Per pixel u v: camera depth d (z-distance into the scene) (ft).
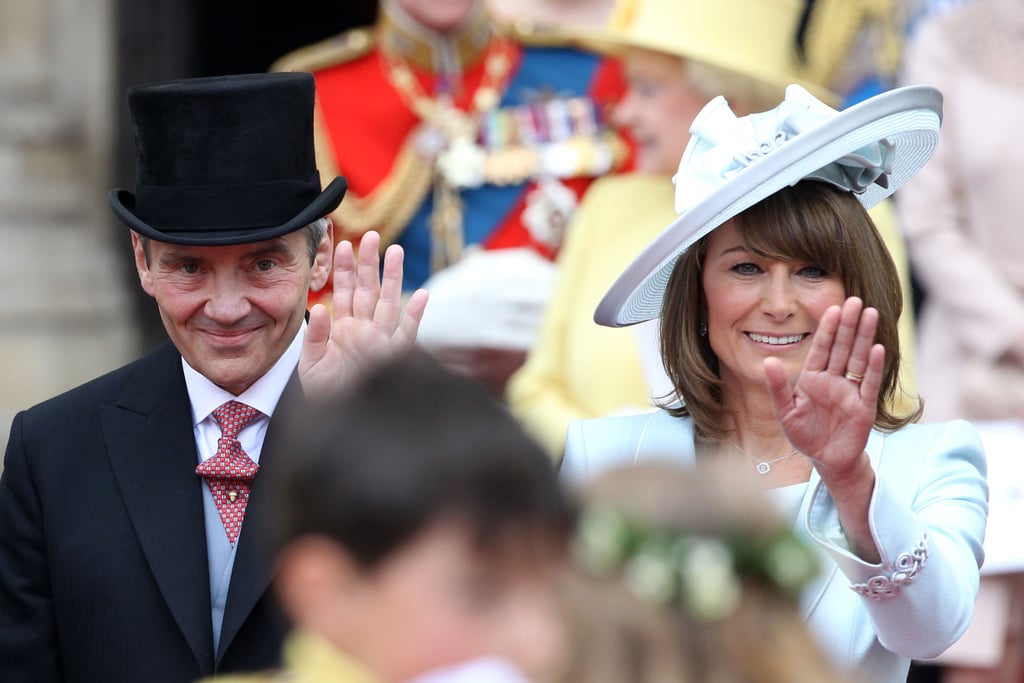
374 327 43.98
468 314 65.26
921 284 75.72
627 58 66.80
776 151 41.88
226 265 44.98
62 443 45.47
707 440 44.65
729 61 65.26
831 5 81.71
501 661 24.85
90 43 114.52
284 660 43.14
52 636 44.96
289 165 45.57
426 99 76.23
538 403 64.28
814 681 24.41
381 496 24.71
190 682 43.52
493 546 24.95
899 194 75.25
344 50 76.95
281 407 45.06
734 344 43.60
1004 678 65.57
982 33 75.00
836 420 37.78
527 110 76.54
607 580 24.84
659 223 65.67
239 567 43.55
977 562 41.14
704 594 24.35
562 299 66.08
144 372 46.57
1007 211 73.61
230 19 99.71
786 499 42.52
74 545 44.45
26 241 116.57
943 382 73.46
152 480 44.86
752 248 42.88
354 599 25.17
